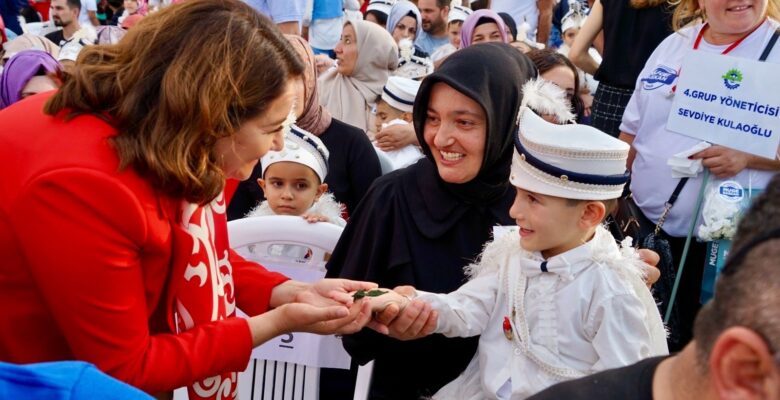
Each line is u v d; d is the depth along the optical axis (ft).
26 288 5.39
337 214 10.66
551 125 6.43
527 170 6.43
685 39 11.48
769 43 10.66
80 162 5.06
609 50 14.65
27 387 3.51
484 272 7.07
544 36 24.91
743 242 3.28
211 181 5.51
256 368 8.59
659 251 10.62
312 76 11.72
